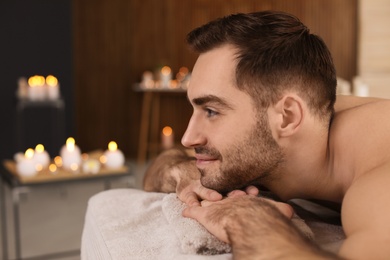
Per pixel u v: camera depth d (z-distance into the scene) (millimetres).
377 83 5172
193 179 894
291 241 539
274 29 717
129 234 744
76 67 5012
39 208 3215
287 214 665
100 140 5160
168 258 622
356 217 583
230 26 711
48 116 4699
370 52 5125
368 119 762
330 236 715
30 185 2031
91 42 5023
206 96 701
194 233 646
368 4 5059
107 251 698
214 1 5090
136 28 5059
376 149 721
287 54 706
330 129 792
